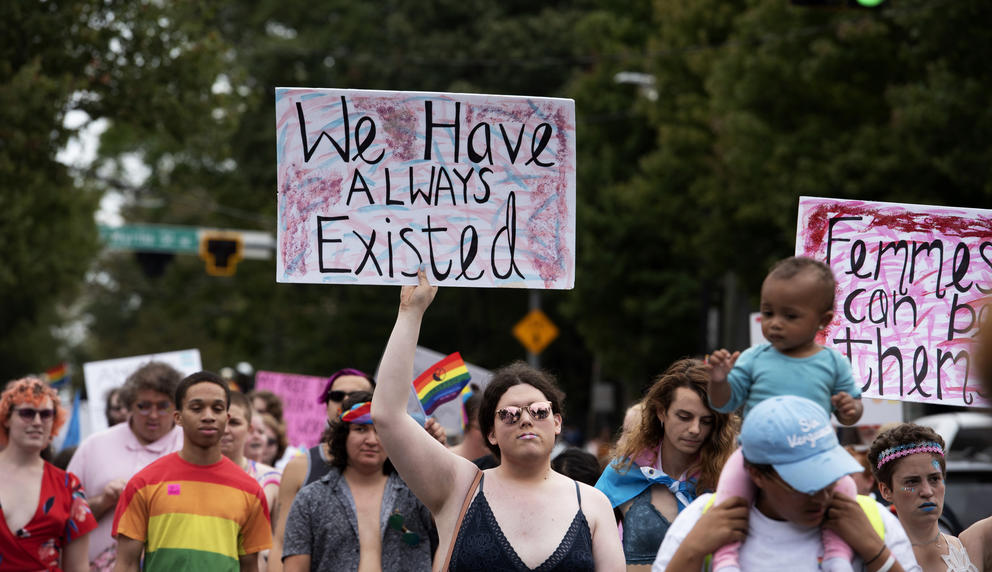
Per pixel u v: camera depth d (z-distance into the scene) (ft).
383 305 145.89
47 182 67.51
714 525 14.23
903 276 19.74
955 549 19.66
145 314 189.67
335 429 22.77
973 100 58.85
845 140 68.18
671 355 115.85
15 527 24.12
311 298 147.02
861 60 67.62
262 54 133.08
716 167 80.12
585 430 151.94
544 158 19.20
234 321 153.69
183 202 147.13
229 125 65.62
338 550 22.16
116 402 35.09
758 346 14.60
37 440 24.52
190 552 22.76
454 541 16.90
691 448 19.83
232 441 27.78
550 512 16.99
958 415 42.75
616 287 115.03
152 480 23.12
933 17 59.72
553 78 134.72
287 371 149.07
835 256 19.67
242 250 99.14
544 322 100.07
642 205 95.86
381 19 141.59
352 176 18.97
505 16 139.33
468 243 19.03
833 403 14.21
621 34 117.19
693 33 88.07
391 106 19.06
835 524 14.03
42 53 60.64
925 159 62.13
